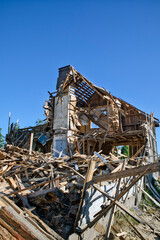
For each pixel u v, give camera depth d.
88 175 4.74
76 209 4.66
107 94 15.44
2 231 3.57
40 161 7.70
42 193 4.79
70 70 13.52
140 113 18.45
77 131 14.12
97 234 5.22
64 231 4.33
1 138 37.12
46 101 14.41
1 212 3.72
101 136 14.94
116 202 4.21
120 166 6.39
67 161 8.12
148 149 13.18
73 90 14.65
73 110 14.10
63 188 5.45
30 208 4.63
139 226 6.71
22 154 8.99
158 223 7.39
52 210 4.88
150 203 10.06
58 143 13.48
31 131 20.48
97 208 5.53
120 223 6.32
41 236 3.50
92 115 19.45
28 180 6.10
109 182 6.57
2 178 5.80
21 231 3.46
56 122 14.05
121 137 15.16
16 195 5.01
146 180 12.36
